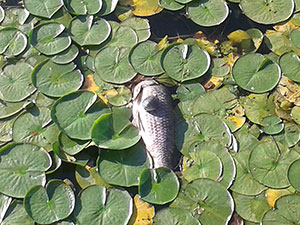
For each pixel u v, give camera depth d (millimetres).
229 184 2723
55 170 2758
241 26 3162
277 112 2871
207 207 2678
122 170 2754
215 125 2844
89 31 3113
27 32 3133
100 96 2943
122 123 2848
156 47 3059
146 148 2811
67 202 2680
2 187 2701
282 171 2734
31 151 2781
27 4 3191
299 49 3049
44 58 3041
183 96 2943
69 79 2982
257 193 2703
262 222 2645
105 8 3197
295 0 3191
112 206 2686
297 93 2920
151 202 2688
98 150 2818
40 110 2891
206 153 2783
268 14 3162
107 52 3053
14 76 2984
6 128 2865
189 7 3189
